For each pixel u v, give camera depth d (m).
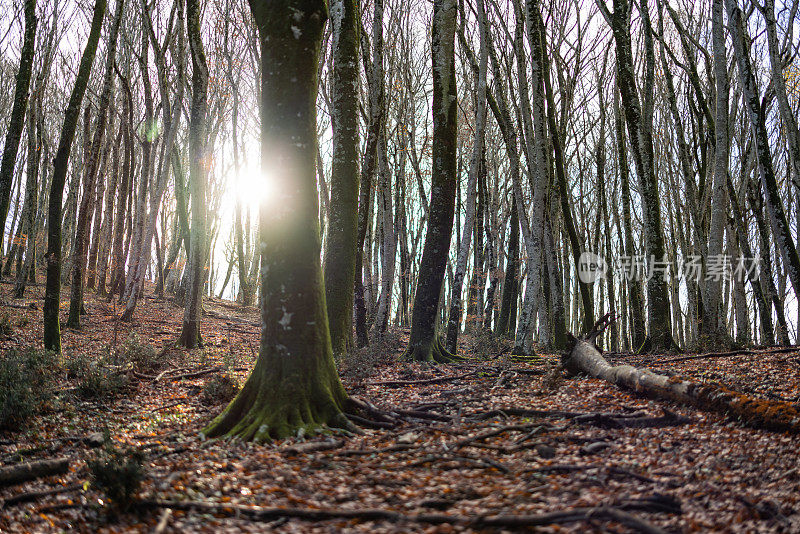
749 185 18.23
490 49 16.50
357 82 12.70
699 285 19.00
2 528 4.36
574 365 10.72
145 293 28.33
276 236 6.96
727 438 5.98
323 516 4.08
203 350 14.31
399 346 16.89
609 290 22.56
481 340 17.44
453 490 4.57
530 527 3.77
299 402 6.68
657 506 4.16
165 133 21.69
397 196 26.22
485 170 22.48
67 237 25.08
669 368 11.28
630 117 14.09
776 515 4.02
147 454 5.90
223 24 24.31
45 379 9.16
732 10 13.02
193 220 15.44
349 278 12.63
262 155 7.12
